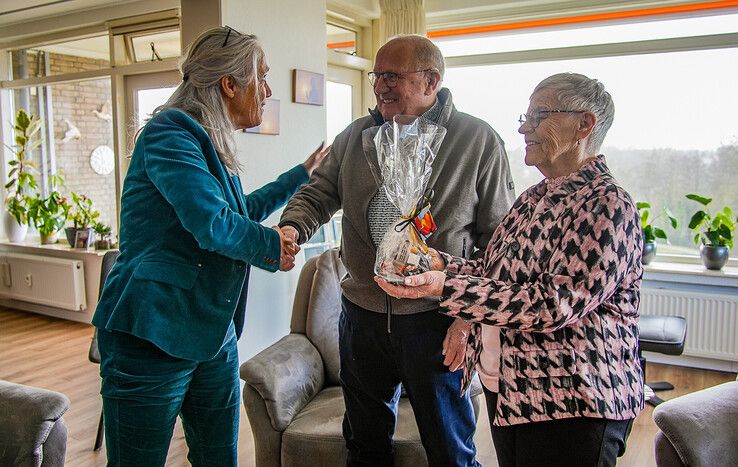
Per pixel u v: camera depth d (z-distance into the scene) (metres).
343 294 1.84
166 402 1.40
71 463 2.60
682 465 1.44
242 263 1.47
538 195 1.34
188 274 1.35
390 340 1.69
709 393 1.56
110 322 1.32
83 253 4.84
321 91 3.72
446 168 1.66
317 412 2.06
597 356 1.18
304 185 1.91
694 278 3.76
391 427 1.84
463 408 1.75
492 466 2.55
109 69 4.32
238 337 1.62
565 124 1.24
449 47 4.55
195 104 1.42
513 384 1.23
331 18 4.28
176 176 1.27
